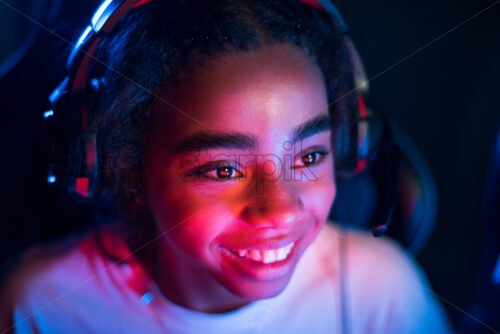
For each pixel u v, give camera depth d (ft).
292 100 2.10
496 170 4.19
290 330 3.05
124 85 2.28
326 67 2.47
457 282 5.61
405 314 3.39
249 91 2.05
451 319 5.24
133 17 2.31
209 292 2.78
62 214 3.59
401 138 3.65
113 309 2.97
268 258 2.34
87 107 2.34
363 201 3.79
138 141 2.37
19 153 3.58
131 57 2.26
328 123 2.39
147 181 2.41
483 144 6.01
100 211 3.30
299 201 2.22
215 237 2.24
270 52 2.13
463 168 6.17
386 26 6.23
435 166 6.32
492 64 6.05
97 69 2.33
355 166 2.91
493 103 5.96
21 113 3.19
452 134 6.37
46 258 3.16
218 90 2.06
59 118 2.33
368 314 3.32
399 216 3.53
